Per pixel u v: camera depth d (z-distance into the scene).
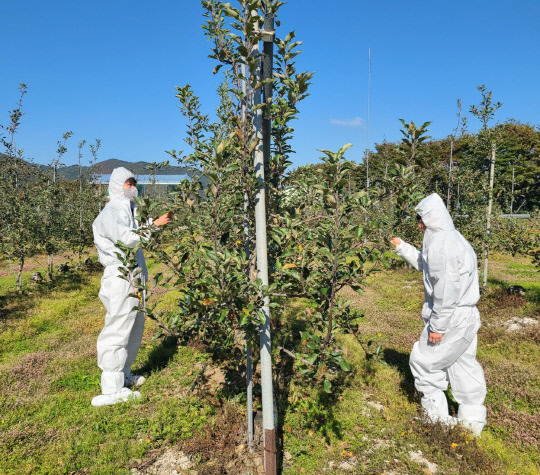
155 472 3.57
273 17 3.07
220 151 2.62
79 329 7.50
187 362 5.95
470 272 4.03
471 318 4.04
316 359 3.08
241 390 4.86
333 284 2.95
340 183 2.66
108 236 4.74
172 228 4.27
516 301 8.57
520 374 5.30
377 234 3.13
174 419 4.34
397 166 3.28
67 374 5.58
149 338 6.96
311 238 3.31
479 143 9.91
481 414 4.12
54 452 3.80
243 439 3.97
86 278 12.52
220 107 4.66
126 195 5.05
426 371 4.24
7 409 4.62
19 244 10.52
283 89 3.62
